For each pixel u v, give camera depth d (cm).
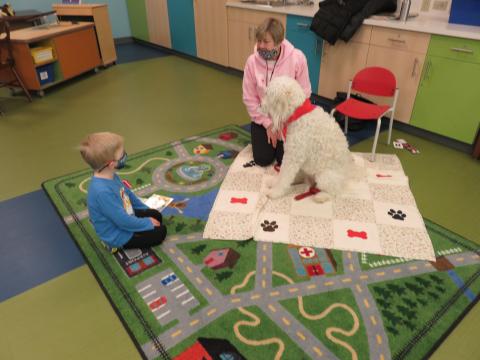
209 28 459
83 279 169
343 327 144
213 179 239
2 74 387
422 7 311
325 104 354
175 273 169
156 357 134
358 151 273
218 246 184
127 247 180
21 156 274
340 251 180
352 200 215
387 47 290
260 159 248
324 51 338
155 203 215
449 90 265
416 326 144
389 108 254
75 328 146
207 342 139
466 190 228
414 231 192
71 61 423
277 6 380
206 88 411
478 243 185
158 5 525
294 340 139
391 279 165
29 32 392
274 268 171
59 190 231
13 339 143
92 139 154
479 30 250
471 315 149
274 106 190
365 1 294
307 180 229
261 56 225
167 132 307
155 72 471
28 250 186
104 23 470
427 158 264
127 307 154
